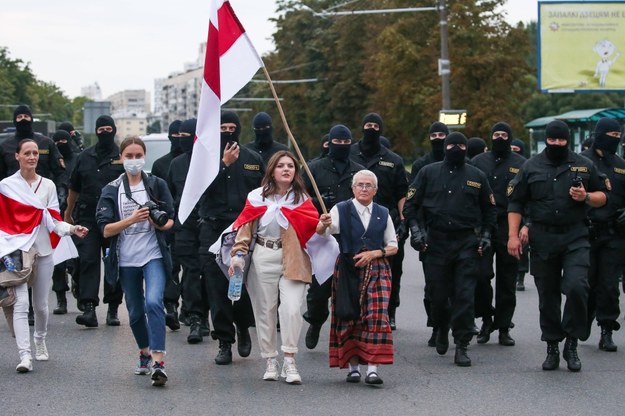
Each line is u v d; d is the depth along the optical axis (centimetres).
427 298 1291
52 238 1152
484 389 1024
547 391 1015
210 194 1166
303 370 1130
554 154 1137
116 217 1056
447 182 1192
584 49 4172
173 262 1485
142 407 944
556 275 1134
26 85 15325
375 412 923
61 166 1543
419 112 6488
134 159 1056
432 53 6444
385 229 1056
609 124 1270
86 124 4647
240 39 1062
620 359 1198
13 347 1273
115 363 1161
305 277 1045
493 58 6222
